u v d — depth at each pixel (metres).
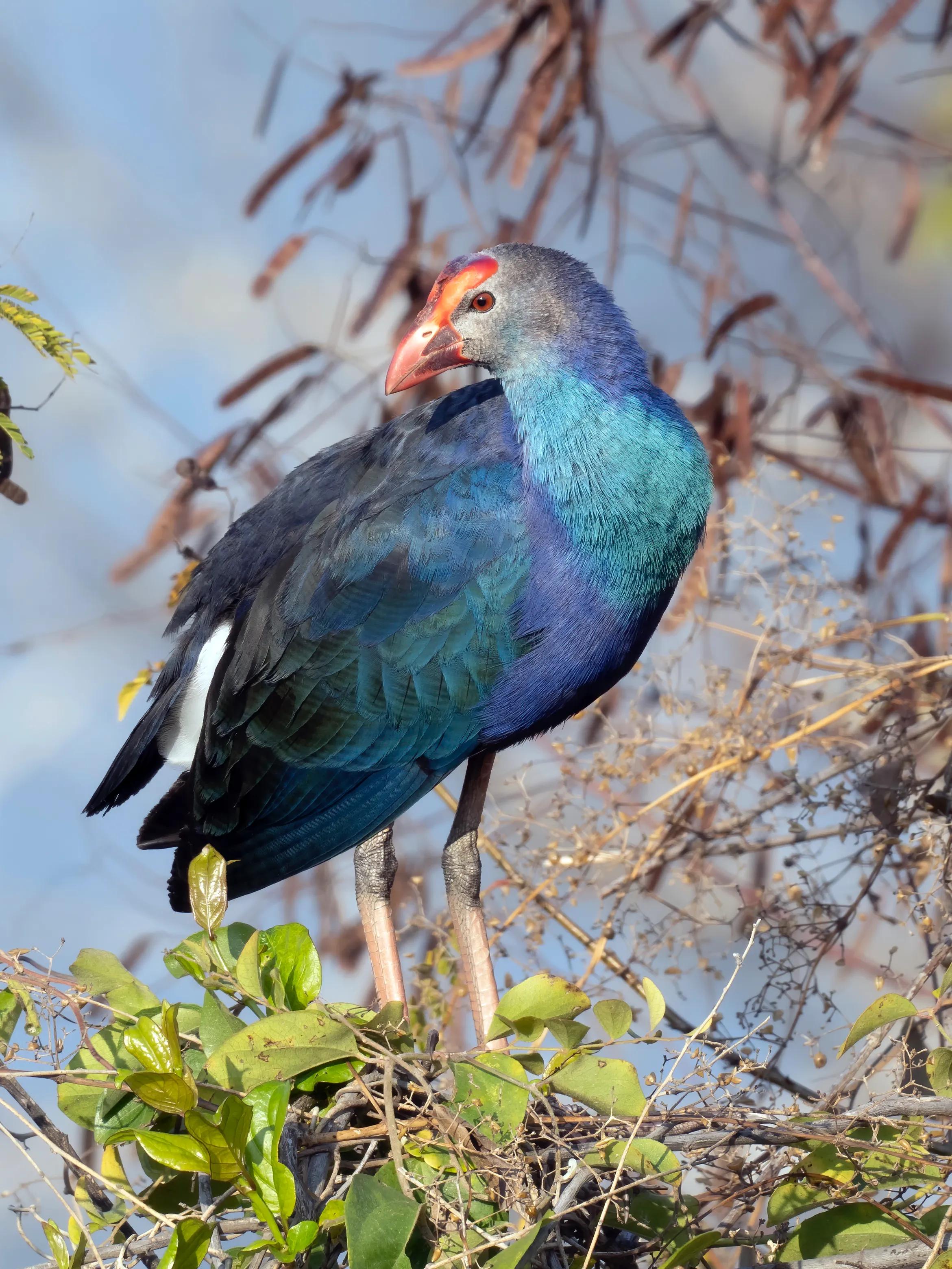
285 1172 5.05
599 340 7.43
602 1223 5.32
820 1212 5.65
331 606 7.66
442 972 7.94
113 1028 5.79
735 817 8.00
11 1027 5.68
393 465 7.79
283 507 8.05
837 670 8.15
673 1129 5.53
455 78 10.96
